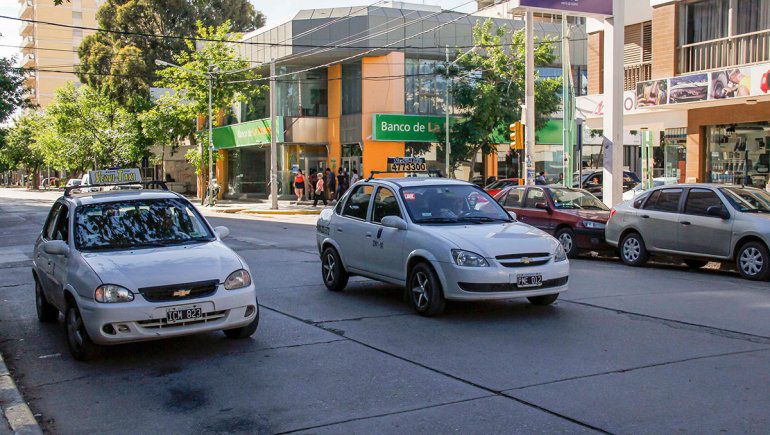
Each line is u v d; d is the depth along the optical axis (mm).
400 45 36000
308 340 7664
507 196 16547
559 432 4848
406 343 7461
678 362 6562
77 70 57469
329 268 10859
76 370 6781
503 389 5816
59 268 7590
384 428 4996
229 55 39875
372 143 36031
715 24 20031
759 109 19078
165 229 8000
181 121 42469
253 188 44625
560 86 36656
